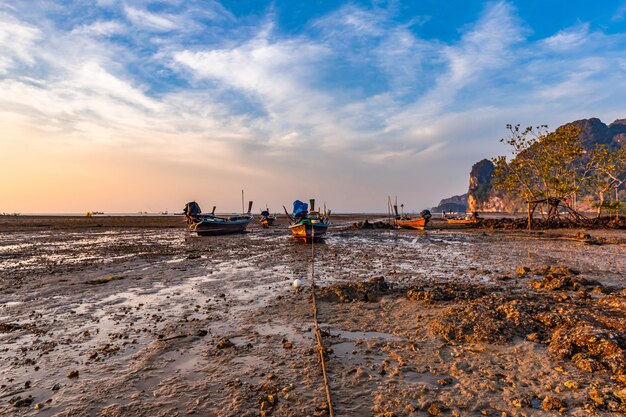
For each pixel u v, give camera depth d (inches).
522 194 1887.3
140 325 298.0
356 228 1923.0
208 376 204.5
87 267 606.5
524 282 463.5
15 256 761.0
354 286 391.9
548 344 237.9
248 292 416.8
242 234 1492.4
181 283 471.8
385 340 255.1
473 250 859.4
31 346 253.6
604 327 255.8
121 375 207.2
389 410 165.5
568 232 1434.5
